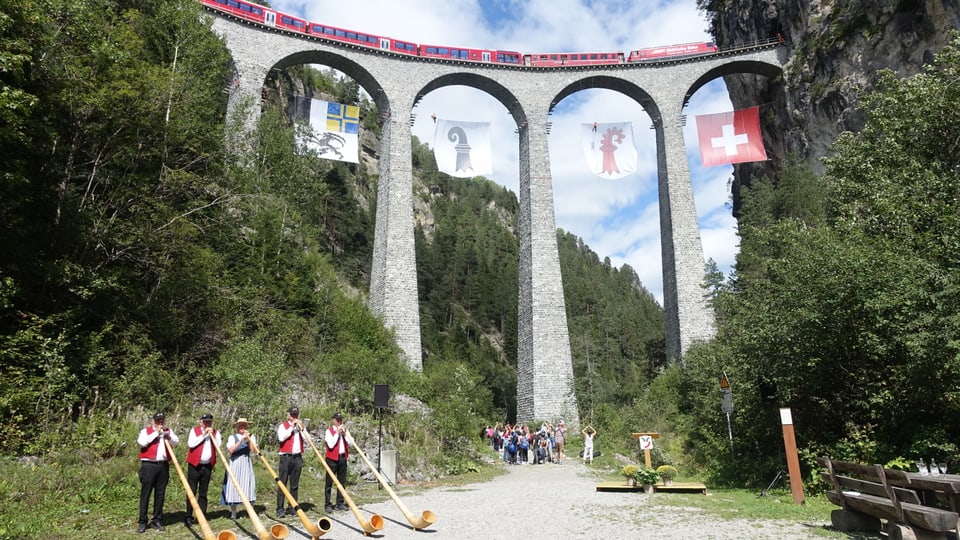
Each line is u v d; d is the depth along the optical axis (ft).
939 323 44.16
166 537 33.17
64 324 58.13
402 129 149.48
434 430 79.61
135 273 68.39
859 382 52.90
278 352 78.38
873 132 75.25
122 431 50.67
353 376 84.38
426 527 35.65
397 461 65.05
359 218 244.42
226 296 80.89
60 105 60.70
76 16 60.59
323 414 69.77
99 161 68.28
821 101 141.18
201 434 37.40
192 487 36.50
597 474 78.07
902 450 48.73
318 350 93.81
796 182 130.82
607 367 259.60
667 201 156.46
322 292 108.27
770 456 60.75
